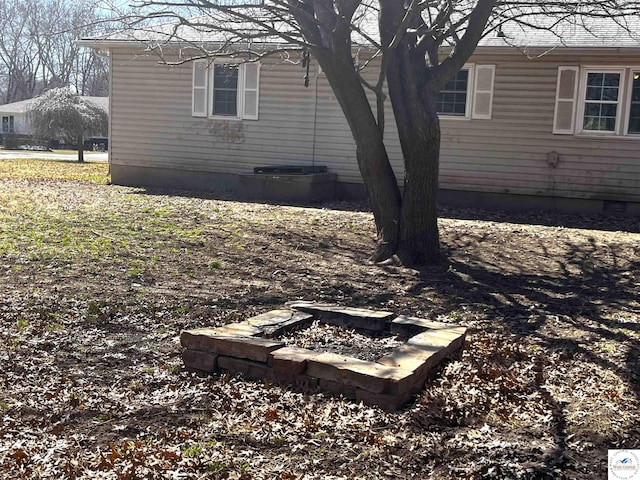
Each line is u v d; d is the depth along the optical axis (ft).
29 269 29.04
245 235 38.09
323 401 15.74
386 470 12.91
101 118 111.45
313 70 56.70
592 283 29.17
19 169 83.15
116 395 16.30
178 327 22.02
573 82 50.39
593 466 13.26
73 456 13.14
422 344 18.02
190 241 35.94
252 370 17.25
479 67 52.44
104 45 61.41
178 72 61.11
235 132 59.93
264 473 12.60
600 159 50.49
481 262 33.01
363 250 35.29
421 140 30.94
